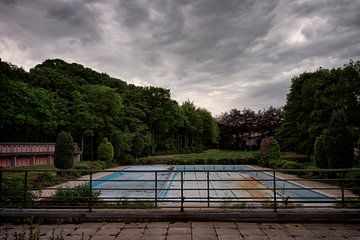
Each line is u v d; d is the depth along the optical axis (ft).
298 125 99.96
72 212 20.76
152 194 43.42
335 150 53.57
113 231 18.61
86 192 24.85
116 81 185.98
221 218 20.51
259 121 221.05
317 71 103.76
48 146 104.12
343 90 75.25
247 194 42.88
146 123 158.30
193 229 18.88
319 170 20.59
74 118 114.21
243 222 20.35
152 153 154.40
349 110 74.08
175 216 20.62
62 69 167.94
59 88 133.49
